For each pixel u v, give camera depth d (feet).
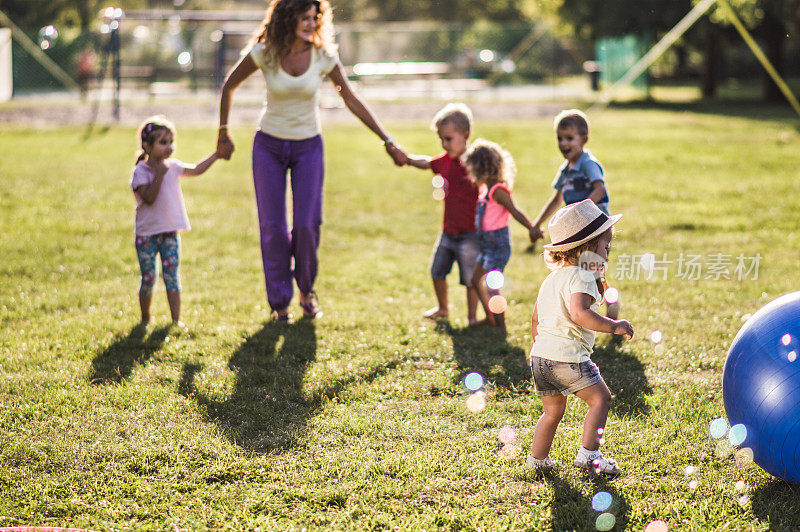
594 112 73.15
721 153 44.68
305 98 17.44
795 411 10.11
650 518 10.32
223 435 12.48
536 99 85.87
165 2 149.79
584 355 11.07
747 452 10.75
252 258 23.53
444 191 17.88
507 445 12.21
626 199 32.35
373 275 21.86
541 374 11.09
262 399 13.80
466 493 10.94
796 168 38.91
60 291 19.83
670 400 13.64
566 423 12.87
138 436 12.39
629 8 85.71
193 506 10.62
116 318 18.02
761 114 70.23
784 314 10.73
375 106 76.07
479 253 17.71
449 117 17.61
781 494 10.82
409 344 16.55
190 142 49.96
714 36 90.02
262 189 17.75
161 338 16.76
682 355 15.83
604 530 10.00
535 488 10.96
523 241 26.02
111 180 36.50
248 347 16.33
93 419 12.92
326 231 27.45
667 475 11.37
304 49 17.11
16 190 33.24
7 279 20.75
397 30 84.23
